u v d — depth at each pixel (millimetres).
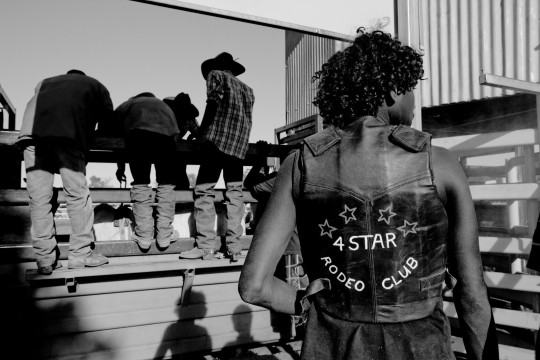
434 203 985
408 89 1126
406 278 969
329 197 1018
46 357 3502
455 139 3348
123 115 3662
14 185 3568
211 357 4203
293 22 2717
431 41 3797
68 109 3121
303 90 6812
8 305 3398
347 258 997
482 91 3529
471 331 998
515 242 3029
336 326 994
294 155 1136
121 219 3924
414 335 949
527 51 3367
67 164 3146
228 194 3838
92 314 3650
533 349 3090
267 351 4391
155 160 3666
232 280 4203
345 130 1102
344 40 2902
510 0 3420
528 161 3186
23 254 3400
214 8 2479
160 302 3898
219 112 3668
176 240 3920
